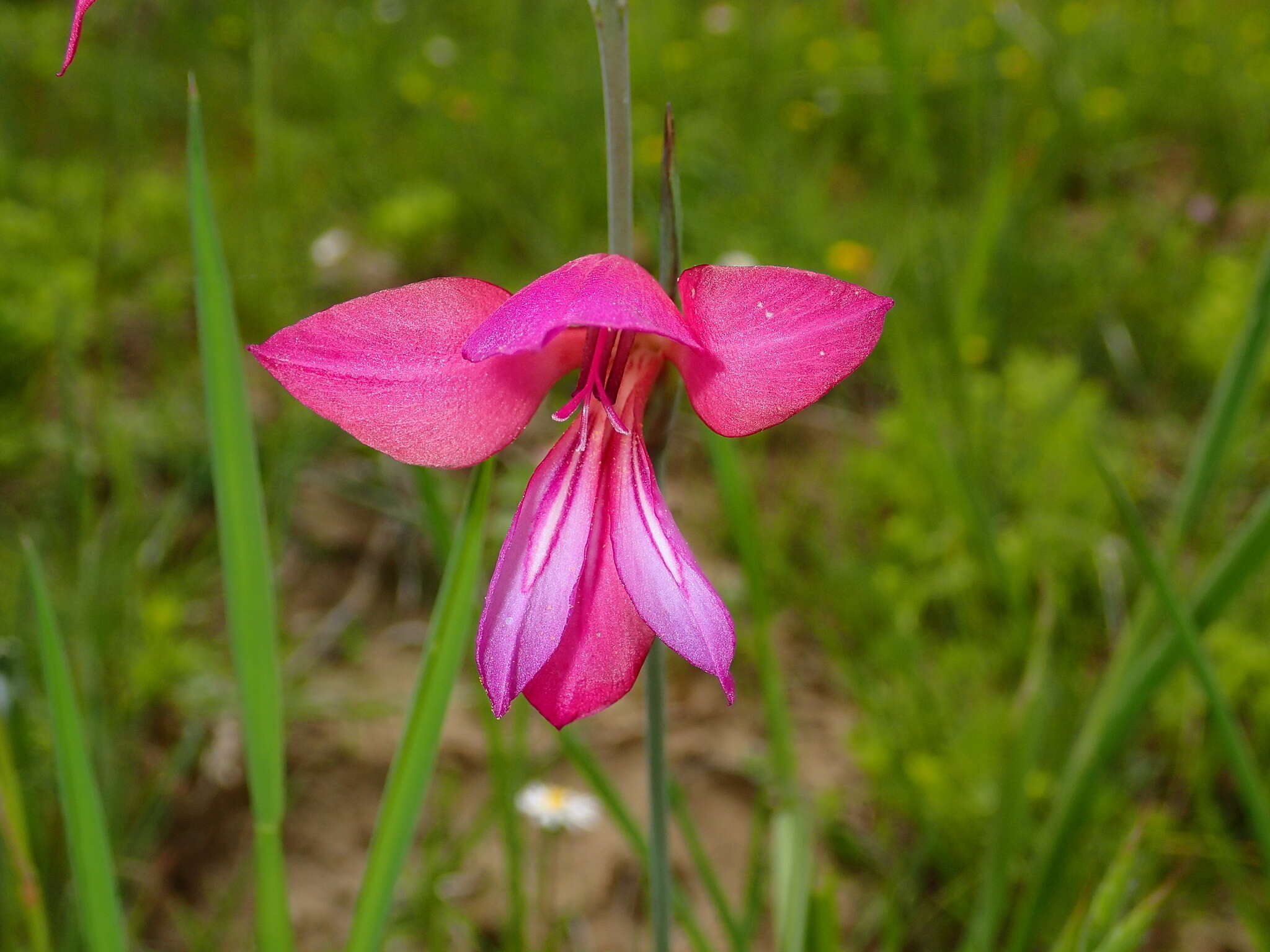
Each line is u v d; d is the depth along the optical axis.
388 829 0.12
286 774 0.26
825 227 0.43
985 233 0.25
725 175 0.47
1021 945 0.17
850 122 0.53
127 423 0.32
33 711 0.23
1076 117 0.50
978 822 0.23
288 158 0.47
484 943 0.23
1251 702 0.25
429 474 0.14
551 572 0.11
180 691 0.26
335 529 0.32
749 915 0.18
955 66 0.52
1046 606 0.18
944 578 0.28
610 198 0.11
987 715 0.24
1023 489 0.31
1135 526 0.14
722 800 0.26
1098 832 0.23
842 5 0.58
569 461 0.11
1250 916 0.20
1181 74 0.54
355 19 0.62
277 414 0.34
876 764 0.24
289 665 0.28
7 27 0.60
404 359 0.11
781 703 0.17
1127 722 0.16
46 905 0.20
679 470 0.35
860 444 0.36
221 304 0.11
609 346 0.11
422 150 0.50
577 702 0.11
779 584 0.30
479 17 0.65
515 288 0.43
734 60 0.56
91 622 0.24
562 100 0.52
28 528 0.29
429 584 0.31
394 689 0.28
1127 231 0.44
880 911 0.23
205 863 0.25
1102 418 0.35
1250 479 0.33
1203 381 0.38
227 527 0.12
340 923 0.24
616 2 0.10
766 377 0.10
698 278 0.10
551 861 0.25
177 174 0.49
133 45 0.57
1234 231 0.46
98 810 0.12
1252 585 0.27
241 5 0.59
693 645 0.10
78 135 0.52
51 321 0.33
